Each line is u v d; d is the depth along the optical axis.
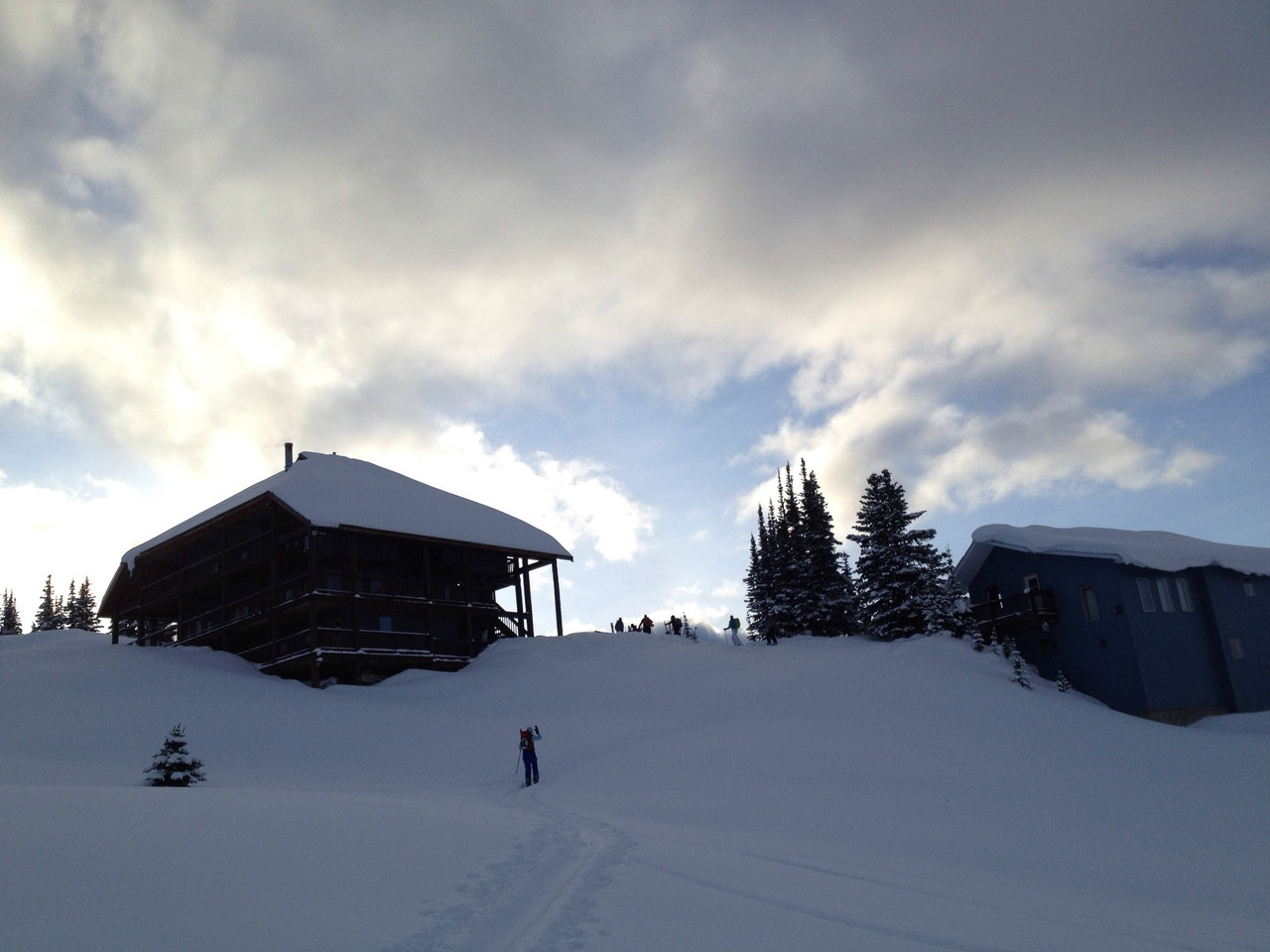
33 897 8.11
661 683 36.38
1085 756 23.03
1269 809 17.72
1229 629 38.03
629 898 10.09
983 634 43.22
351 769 24.89
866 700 30.66
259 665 41.38
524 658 42.06
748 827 16.31
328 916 8.27
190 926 7.71
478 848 11.62
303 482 43.94
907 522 47.19
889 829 16.34
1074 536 41.59
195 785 21.06
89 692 30.48
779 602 59.59
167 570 51.34
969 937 9.71
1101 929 10.55
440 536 44.47
